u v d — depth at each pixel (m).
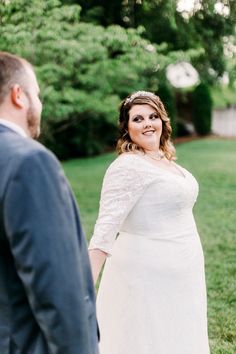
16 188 1.26
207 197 9.30
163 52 7.32
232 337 3.77
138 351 2.58
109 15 7.09
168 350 2.58
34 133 1.54
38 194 1.26
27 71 1.48
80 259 1.33
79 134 16.78
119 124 2.84
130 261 2.59
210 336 3.79
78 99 8.00
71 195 1.38
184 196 2.60
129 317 2.60
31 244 1.24
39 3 5.60
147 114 2.73
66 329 1.26
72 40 6.19
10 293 1.35
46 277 1.24
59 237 1.26
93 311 1.42
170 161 2.87
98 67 7.34
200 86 22.75
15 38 5.58
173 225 2.60
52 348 1.29
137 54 6.51
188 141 21.22
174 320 2.59
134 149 2.75
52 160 1.32
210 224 7.27
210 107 23.22
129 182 2.52
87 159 16.84
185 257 2.60
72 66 6.98
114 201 2.52
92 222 7.62
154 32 7.02
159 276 2.56
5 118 1.44
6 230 1.28
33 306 1.27
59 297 1.25
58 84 7.63
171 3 6.20
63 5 6.44
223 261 5.55
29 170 1.28
